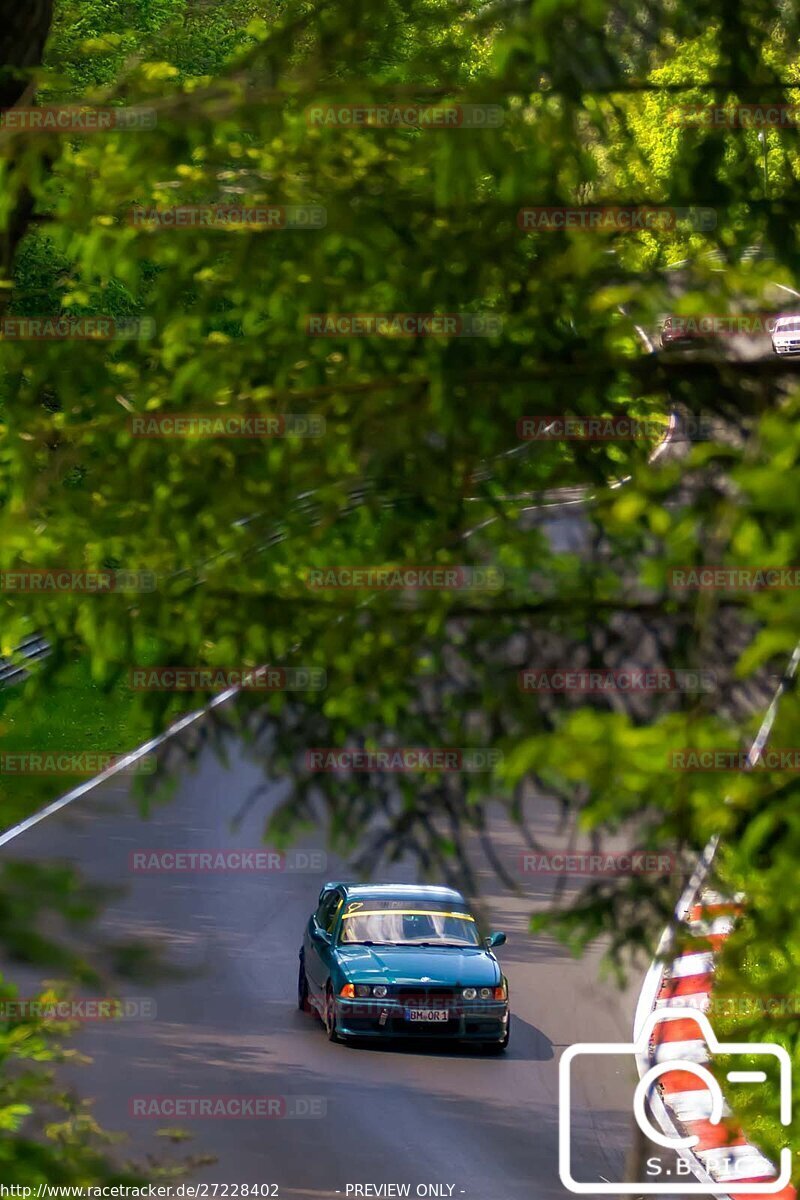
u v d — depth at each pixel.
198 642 11.08
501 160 9.23
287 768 11.45
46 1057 10.54
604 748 7.04
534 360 10.38
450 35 11.12
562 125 9.36
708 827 7.71
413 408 10.60
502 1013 36.22
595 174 10.15
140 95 11.42
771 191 10.65
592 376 10.23
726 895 9.41
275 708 11.45
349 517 11.51
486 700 10.88
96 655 10.98
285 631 11.23
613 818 8.09
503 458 11.10
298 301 10.77
